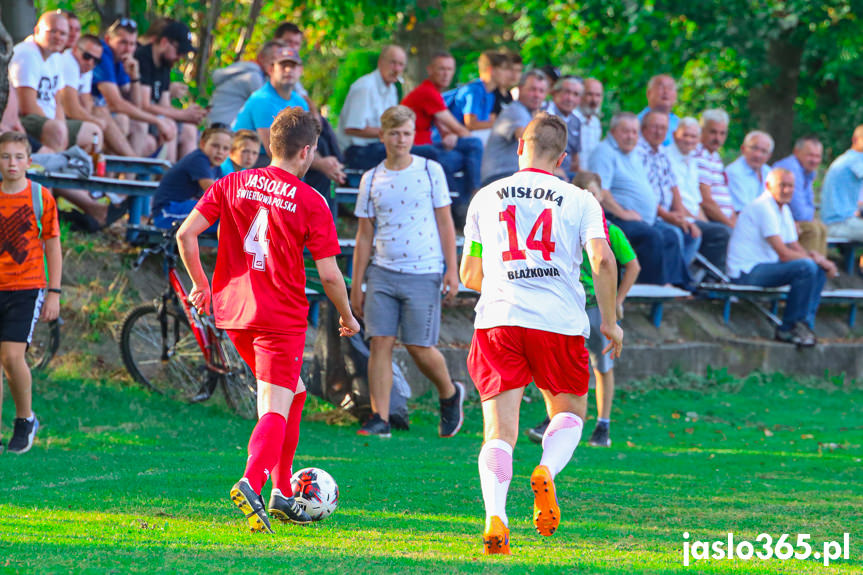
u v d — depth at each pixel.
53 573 8.45
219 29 50.47
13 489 13.14
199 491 13.28
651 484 16.06
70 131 25.61
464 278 11.45
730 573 9.56
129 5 37.34
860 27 44.03
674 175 31.47
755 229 33.06
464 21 66.50
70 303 23.19
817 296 33.12
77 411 19.28
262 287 11.23
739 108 49.91
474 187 29.03
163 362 21.84
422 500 13.55
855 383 33.41
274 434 10.94
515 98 33.12
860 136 37.09
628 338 30.48
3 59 19.31
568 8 44.00
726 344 32.03
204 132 23.36
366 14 41.22
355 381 21.66
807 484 16.77
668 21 42.47
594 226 10.89
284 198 11.23
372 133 29.59
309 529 11.22
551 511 10.35
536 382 11.12
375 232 21.67
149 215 27.23
